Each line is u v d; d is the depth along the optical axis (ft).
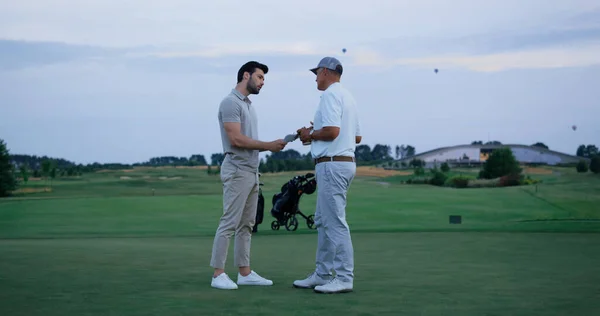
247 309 12.72
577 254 23.44
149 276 17.65
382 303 13.44
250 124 17.61
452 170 151.33
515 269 19.15
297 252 25.76
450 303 13.35
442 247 26.37
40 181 156.25
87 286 15.66
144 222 49.32
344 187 16.07
